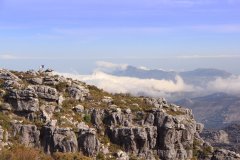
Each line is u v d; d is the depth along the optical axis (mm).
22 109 135875
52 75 161250
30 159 123625
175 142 143375
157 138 141500
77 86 152875
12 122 131875
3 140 127312
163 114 143500
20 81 149000
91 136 131875
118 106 148375
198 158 149125
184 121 149000
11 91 138750
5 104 136125
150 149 139625
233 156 150250
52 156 127312
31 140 130875
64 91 148875
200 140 156875
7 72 153625
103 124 141125
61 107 140625
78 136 132625
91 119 141500
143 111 145875
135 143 137875
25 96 136500
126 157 133125
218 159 148750
